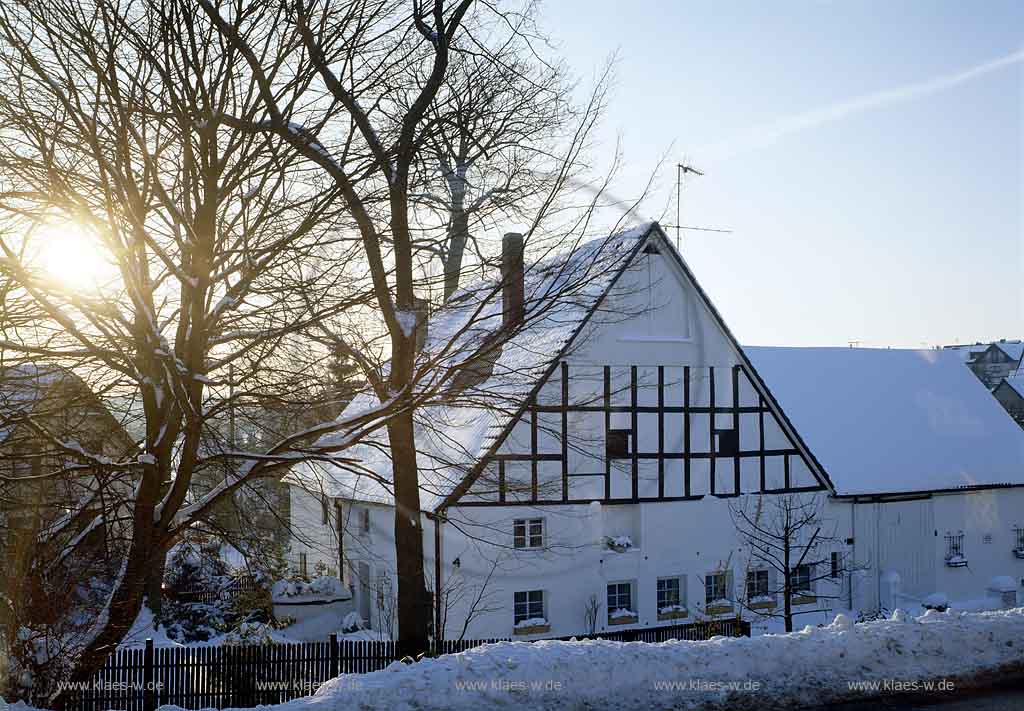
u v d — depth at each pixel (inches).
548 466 871.7
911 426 1286.9
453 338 469.7
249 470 482.6
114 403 520.7
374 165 465.7
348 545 1025.5
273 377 483.2
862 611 1058.7
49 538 450.9
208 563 783.1
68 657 438.0
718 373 976.3
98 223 403.5
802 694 438.3
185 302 451.8
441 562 824.3
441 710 396.5
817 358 1366.9
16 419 437.1
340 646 682.2
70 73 413.1
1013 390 2377.0
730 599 973.8
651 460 935.7
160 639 866.1
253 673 653.9
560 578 875.4
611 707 413.4
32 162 412.5
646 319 935.0
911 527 1151.6
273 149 447.8
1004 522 1243.2
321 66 451.5
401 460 585.3
